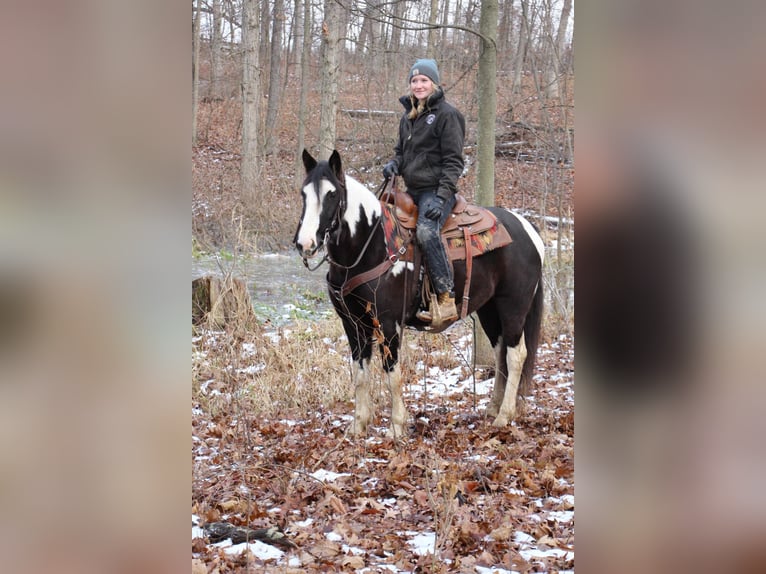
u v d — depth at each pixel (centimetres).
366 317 556
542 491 428
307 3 1708
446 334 862
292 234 1292
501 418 587
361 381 561
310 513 397
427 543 356
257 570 315
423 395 661
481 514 389
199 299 797
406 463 466
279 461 489
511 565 327
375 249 540
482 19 723
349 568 325
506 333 609
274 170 1680
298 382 655
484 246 581
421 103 559
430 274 561
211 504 402
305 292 1018
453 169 552
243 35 1434
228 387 614
